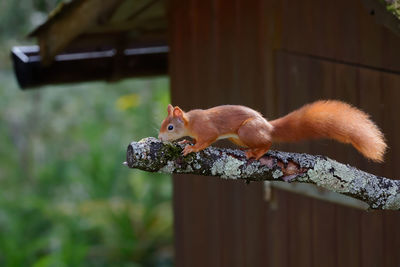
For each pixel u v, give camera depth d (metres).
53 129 22.81
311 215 7.83
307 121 5.07
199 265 10.03
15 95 22.36
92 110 22.42
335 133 5.05
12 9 16.69
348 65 7.04
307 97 7.63
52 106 22.42
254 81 8.49
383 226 6.90
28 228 18.59
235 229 9.22
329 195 7.46
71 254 16.17
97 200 19.14
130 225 18.34
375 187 5.11
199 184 9.89
